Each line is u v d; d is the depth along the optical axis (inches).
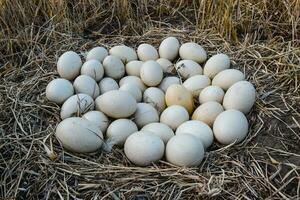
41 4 37.8
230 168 25.1
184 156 24.3
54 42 35.4
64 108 27.9
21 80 32.2
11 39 35.0
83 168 24.6
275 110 28.8
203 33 36.3
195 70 31.5
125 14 38.3
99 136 25.6
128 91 28.9
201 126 26.4
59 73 30.7
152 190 23.7
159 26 38.0
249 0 37.6
